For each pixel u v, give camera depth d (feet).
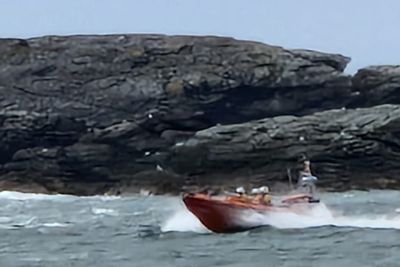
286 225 550.77
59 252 496.23
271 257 453.58
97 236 591.78
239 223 541.34
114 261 452.35
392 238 523.70
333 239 516.73
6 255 485.15
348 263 429.38
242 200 546.67
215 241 515.91
